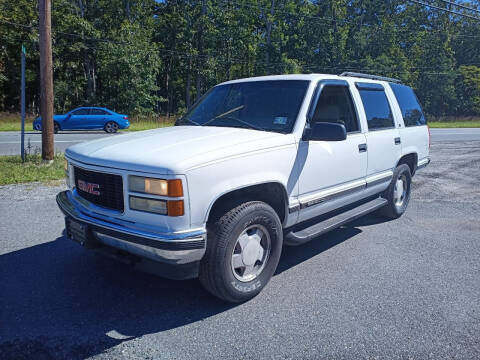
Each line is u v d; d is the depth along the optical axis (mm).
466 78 56250
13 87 41969
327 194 4078
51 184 7621
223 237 3055
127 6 42781
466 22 58812
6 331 2881
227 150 3068
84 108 21641
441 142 18328
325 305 3344
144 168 2818
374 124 4965
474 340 2854
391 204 5656
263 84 4242
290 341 2814
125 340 2807
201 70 43938
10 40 37719
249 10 44938
